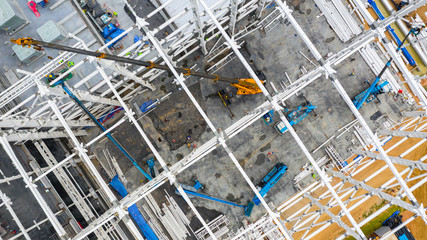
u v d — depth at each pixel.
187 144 23.41
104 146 23.72
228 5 19.62
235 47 13.38
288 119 22.59
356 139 22.91
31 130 17.83
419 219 22.50
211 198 23.06
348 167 21.80
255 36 23.14
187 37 19.31
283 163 22.92
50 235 17.38
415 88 13.55
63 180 19.14
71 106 18.58
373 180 23.09
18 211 16.89
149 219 23.25
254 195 23.25
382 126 22.69
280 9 13.30
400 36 22.72
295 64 22.98
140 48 19.36
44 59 18.92
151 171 22.95
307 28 23.02
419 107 21.97
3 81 18.50
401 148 22.94
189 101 23.33
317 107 22.97
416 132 16.94
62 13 18.80
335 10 22.42
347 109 22.78
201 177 23.53
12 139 16.12
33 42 10.12
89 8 19.56
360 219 23.00
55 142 20.98
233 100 23.06
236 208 23.41
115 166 23.44
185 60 23.20
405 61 22.58
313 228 23.06
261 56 23.14
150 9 20.14
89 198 20.89
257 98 23.11
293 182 23.20
